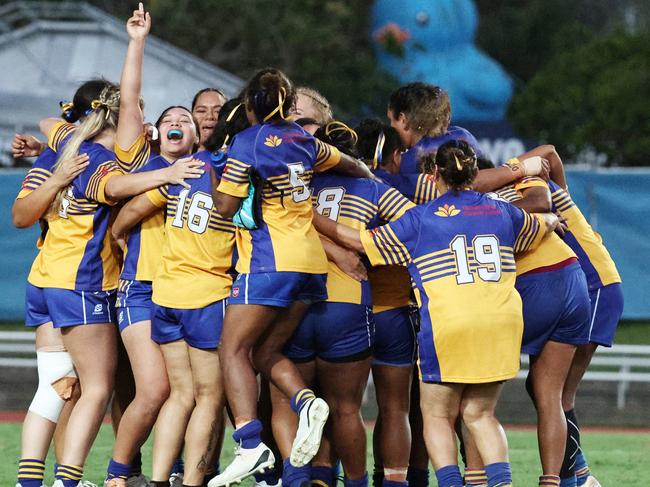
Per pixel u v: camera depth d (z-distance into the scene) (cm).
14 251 5900
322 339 2475
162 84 7819
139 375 2545
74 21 9225
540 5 13888
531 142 7869
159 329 2514
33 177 2677
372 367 2620
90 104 2678
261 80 2358
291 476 2444
